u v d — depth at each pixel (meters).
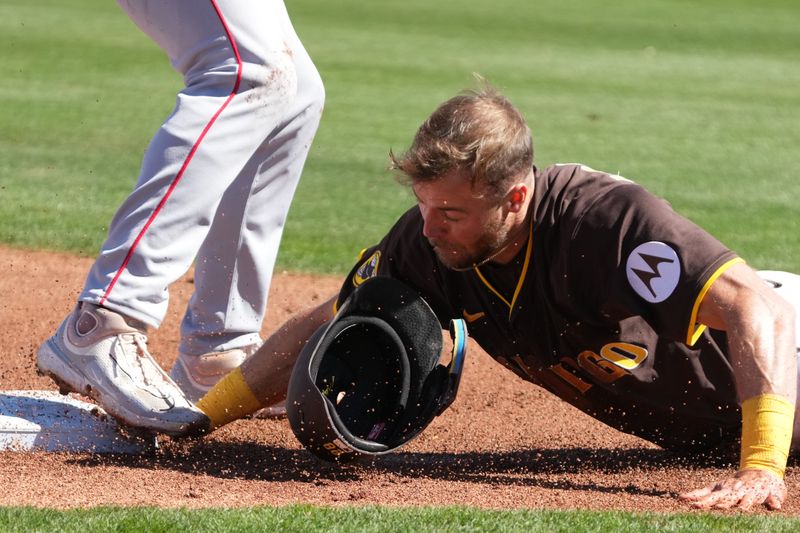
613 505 12.09
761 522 10.96
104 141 42.88
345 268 27.50
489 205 11.34
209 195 14.22
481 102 11.32
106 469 13.42
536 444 16.28
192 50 14.19
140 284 14.12
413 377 13.42
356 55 77.75
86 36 76.44
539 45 90.50
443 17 104.81
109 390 14.18
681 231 11.64
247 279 16.11
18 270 25.33
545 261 12.04
